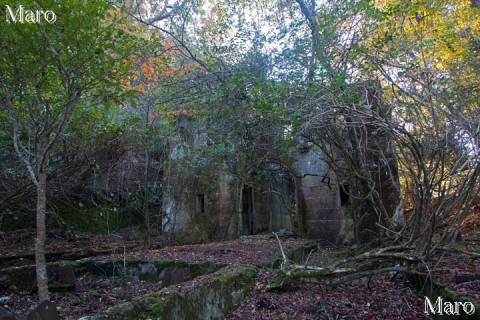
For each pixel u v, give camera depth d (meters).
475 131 4.77
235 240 12.38
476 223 11.19
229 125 9.48
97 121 9.25
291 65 8.10
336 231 12.24
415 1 8.63
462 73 8.33
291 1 9.28
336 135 8.20
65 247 11.38
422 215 5.62
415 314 4.54
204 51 9.70
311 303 5.12
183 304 4.18
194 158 13.48
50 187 10.37
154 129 11.59
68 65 4.99
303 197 12.95
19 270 6.79
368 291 5.62
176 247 10.95
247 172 13.08
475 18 10.32
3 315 4.09
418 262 5.15
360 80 6.93
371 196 7.85
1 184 9.60
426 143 5.63
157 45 6.42
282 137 9.48
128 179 13.19
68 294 6.21
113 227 15.25
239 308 5.18
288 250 8.88
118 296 6.02
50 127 5.09
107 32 4.88
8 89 5.10
